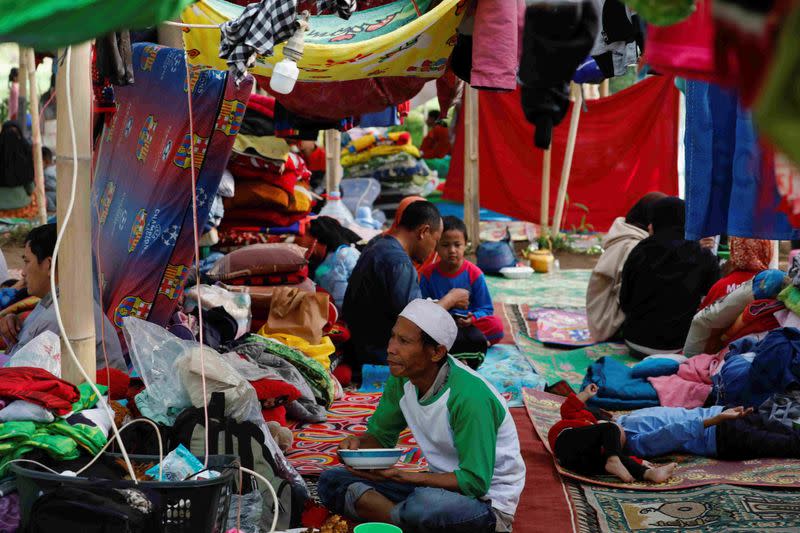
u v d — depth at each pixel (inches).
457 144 592.4
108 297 208.7
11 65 580.1
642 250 272.4
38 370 140.3
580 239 502.0
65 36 77.5
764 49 52.7
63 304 154.2
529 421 210.5
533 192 515.8
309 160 466.0
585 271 438.0
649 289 269.4
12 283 254.5
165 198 195.9
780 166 88.0
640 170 500.7
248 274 267.4
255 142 299.0
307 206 322.3
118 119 221.6
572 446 174.7
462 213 563.8
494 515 138.5
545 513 156.4
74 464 132.1
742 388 197.0
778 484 163.9
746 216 169.9
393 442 153.7
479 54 166.6
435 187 664.4
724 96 177.0
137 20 80.6
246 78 189.2
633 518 153.6
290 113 242.4
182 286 199.9
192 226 195.3
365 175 555.5
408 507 137.9
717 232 181.3
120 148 218.7
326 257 291.4
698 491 164.2
